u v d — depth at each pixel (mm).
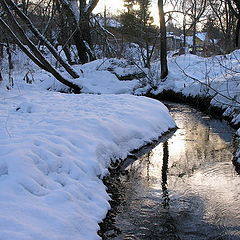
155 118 9344
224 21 23359
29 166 4855
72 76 15867
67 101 9945
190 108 13203
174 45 35500
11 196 4238
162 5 16000
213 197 5570
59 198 4535
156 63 18938
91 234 4188
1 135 6125
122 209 5168
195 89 13875
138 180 6246
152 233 4594
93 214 4656
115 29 25562
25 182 4566
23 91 12797
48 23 16078
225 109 11305
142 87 16047
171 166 6965
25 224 3771
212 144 8438
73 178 5293
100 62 17453
